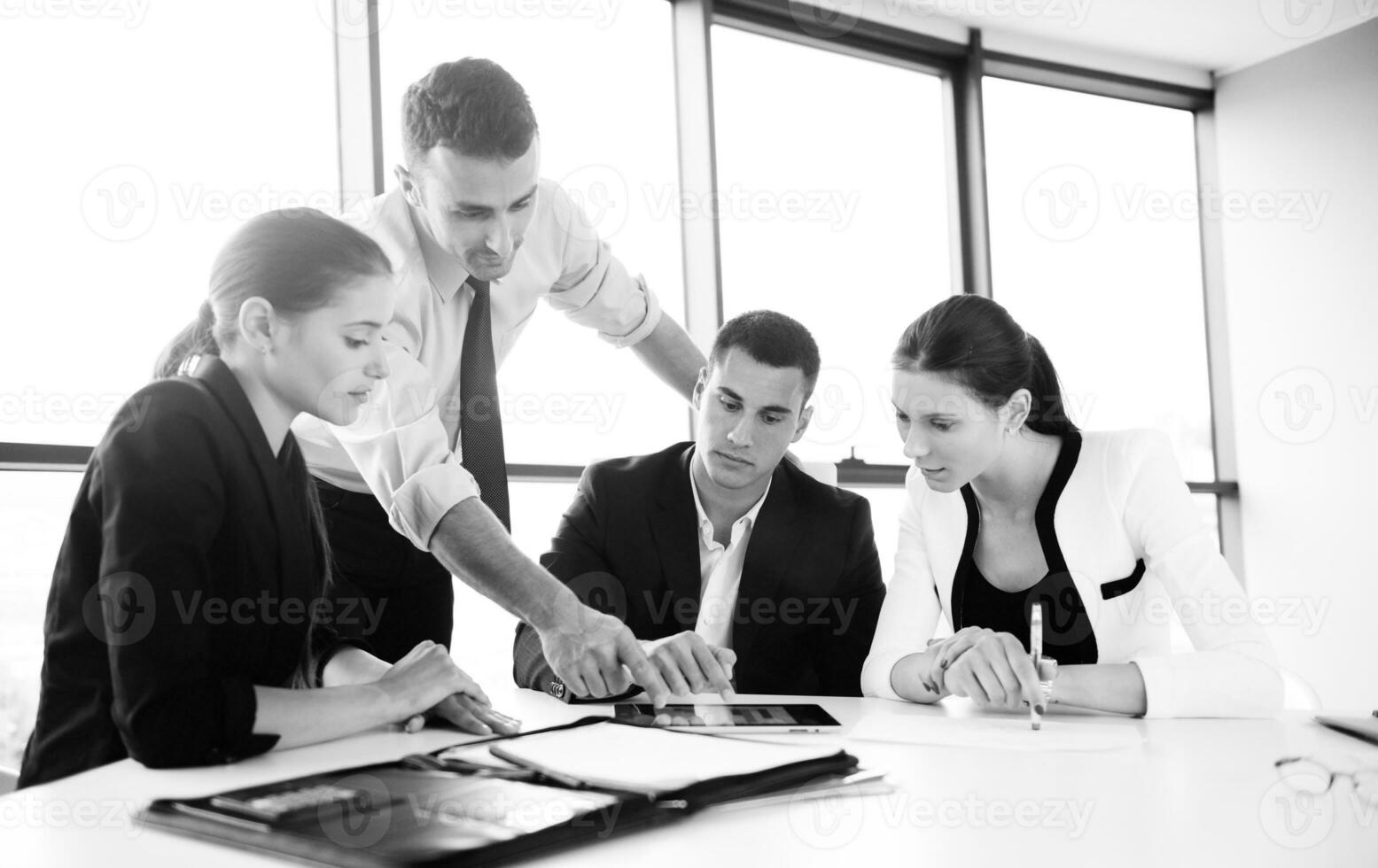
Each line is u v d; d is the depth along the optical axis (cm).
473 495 142
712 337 345
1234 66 466
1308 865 67
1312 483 441
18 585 224
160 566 96
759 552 186
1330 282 437
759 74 374
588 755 89
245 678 107
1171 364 464
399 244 173
